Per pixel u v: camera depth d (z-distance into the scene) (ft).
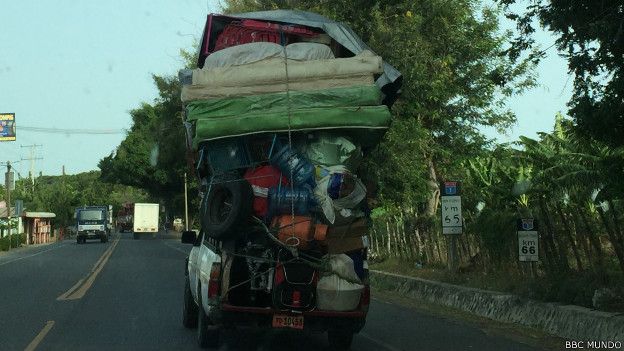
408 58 69.87
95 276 77.15
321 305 30.60
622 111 32.17
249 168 30.96
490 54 78.18
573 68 33.42
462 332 40.57
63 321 42.63
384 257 83.10
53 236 299.17
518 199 59.98
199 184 36.73
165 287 64.23
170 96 145.07
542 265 49.47
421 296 58.80
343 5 69.87
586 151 50.42
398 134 72.38
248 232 30.63
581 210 43.39
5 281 71.41
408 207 81.56
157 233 263.90
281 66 30.66
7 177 205.26
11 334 37.63
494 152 83.56
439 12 73.61
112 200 461.78
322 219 30.27
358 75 30.76
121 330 39.19
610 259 45.57
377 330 41.34
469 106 81.46
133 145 246.68
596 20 32.55
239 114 30.19
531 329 41.19
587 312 36.91
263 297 31.40
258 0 86.12
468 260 60.64
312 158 30.53
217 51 33.68
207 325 33.58
